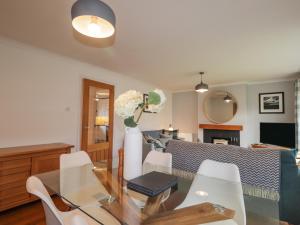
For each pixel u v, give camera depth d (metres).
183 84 5.48
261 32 2.27
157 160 2.02
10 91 2.59
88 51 2.94
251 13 1.87
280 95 4.82
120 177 1.51
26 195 2.35
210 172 1.57
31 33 2.35
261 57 3.14
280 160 1.83
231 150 2.08
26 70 2.75
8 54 2.56
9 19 2.01
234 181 1.43
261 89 5.07
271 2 1.68
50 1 1.69
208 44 2.63
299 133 4.17
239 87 5.16
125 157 1.42
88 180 1.67
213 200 1.38
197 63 3.48
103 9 1.06
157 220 1.10
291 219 1.79
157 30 2.23
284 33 2.29
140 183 1.32
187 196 1.42
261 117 5.04
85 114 3.53
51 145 2.83
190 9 1.80
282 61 3.34
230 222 1.13
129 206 1.26
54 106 3.10
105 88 3.98
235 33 2.30
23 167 2.33
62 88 3.21
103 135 3.94
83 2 1.03
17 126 2.66
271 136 4.60
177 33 2.31
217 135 5.50
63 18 1.99
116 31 2.26
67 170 1.83
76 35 2.40
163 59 3.29
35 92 2.86
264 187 1.71
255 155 1.93
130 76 4.55
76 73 3.43
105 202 1.34
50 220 1.00
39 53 2.90
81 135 3.49
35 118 2.86
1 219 2.12
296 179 1.78
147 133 5.09
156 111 1.39
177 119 6.53
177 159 2.38
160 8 1.79
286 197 1.79
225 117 5.41
